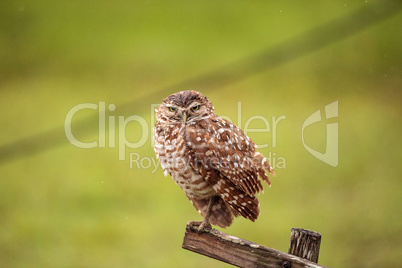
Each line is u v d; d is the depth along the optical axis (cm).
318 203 1244
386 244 1144
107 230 1195
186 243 557
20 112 1605
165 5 2056
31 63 1822
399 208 1239
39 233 1194
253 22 1912
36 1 2091
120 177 1351
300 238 510
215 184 674
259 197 1257
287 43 1858
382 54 1814
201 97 720
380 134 1481
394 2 1862
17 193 1318
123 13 2014
